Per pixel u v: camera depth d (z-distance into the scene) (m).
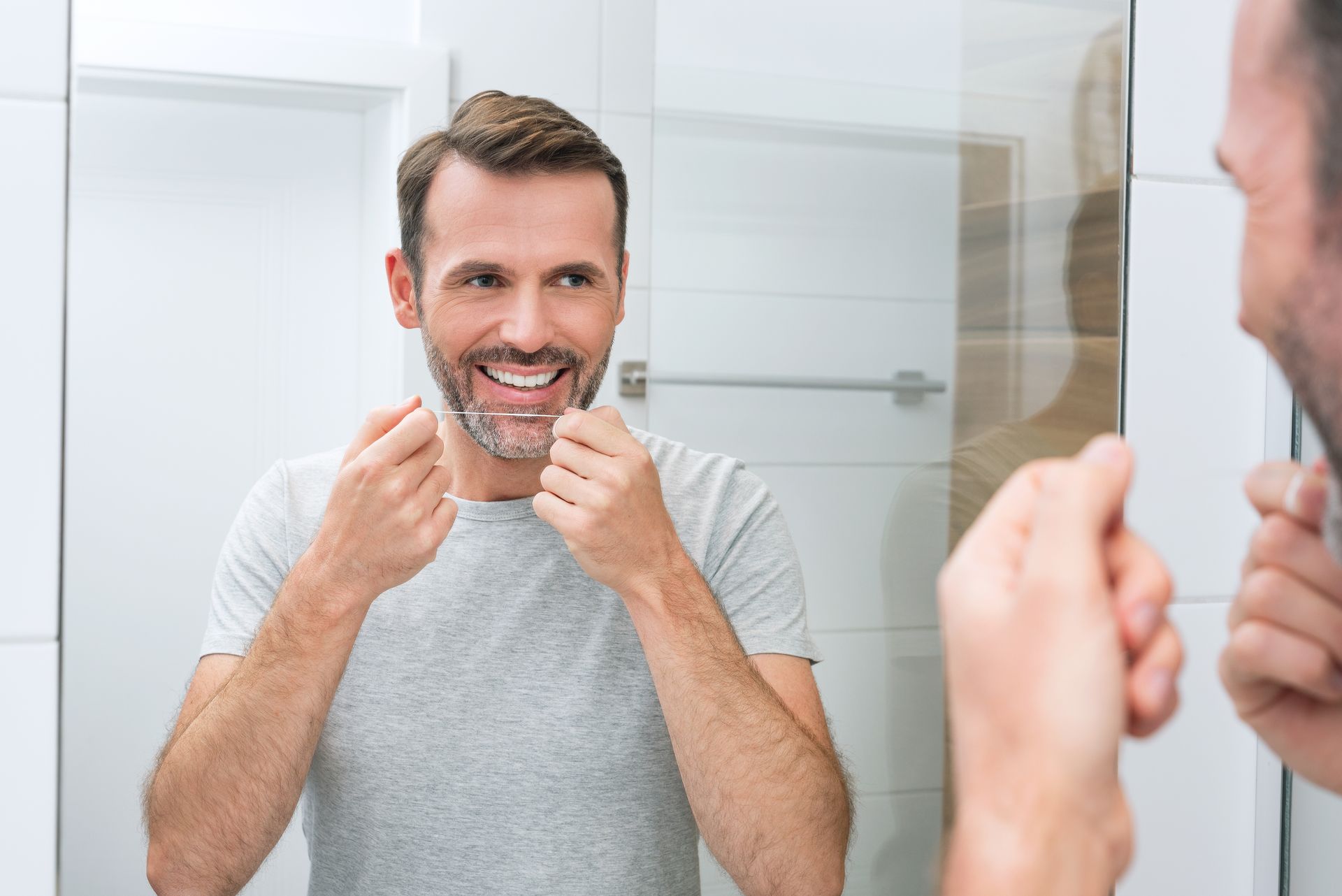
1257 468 0.25
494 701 0.74
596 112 0.80
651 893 0.75
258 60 0.71
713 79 0.85
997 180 0.94
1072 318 0.94
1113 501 0.19
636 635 0.75
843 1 0.90
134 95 0.69
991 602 0.19
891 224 0.91
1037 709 0.18
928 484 0.92
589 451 0.69
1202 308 0.96
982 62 0.92
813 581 0.89
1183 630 0.94
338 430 0.74
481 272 0.74
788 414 0.88
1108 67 0.95
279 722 0.68
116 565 0.69
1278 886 0.95
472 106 0.75
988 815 0.18
